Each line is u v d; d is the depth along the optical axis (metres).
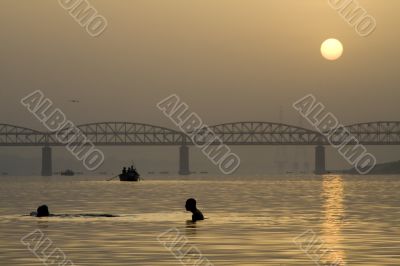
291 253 42.34
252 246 45.50
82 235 51.81
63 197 122.69
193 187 188.12
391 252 42.53
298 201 105.12
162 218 67.44
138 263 39.03
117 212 78.69
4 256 41.59
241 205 93.75
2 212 79.38
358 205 92.94
